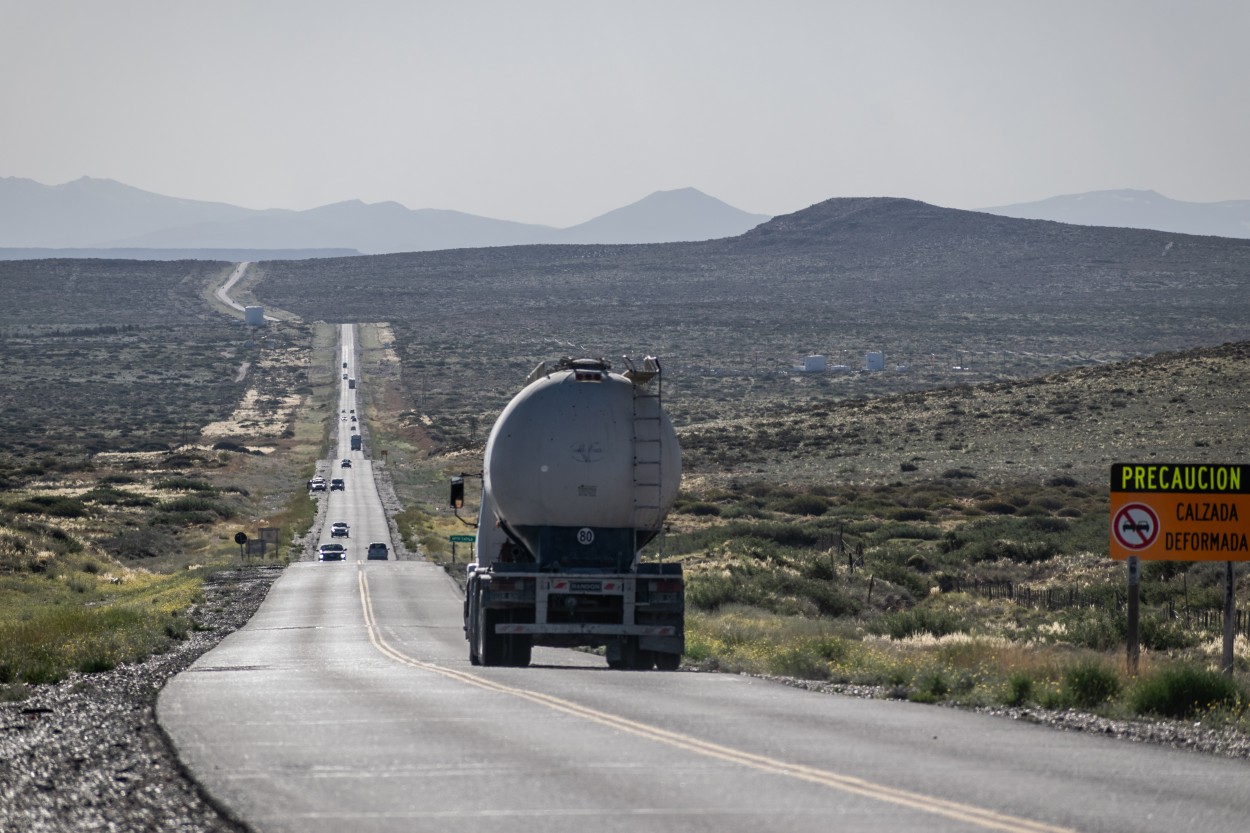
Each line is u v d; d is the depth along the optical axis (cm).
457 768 3566
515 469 6881
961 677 6047
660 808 3058
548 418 6888
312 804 3112
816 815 2984
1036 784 3428
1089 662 5997
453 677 6234
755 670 7069
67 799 3197
